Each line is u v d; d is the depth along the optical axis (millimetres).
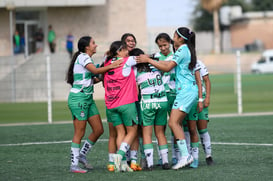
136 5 75625
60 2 69688
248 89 62719
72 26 73375
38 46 70562
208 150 18453
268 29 146500
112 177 16297
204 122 18391
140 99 17953
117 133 17625
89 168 18234
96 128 18016
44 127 32719
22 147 24000
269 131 27375
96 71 17172
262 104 47594
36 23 72688
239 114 38125
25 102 53125
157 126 17859
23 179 16281
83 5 71125
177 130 17297
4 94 53281
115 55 17609
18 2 68312
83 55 17469
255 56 103312
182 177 15992
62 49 71812
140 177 16156
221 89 63344
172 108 17469
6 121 38688
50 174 17094
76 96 17484
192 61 17359
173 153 18797
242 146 22547
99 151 22359
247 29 148500
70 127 32312
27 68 54344
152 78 17375
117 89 17203
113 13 75000
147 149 17453
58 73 54188
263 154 20312
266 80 71188
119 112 17312
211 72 75125
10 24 67062
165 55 18328
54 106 48594
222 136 25938
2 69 54969
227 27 156250
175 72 17781
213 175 16203
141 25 76000
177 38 17594
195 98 17422
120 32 75375
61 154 21750
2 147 24125
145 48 62625
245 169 17156
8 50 71250
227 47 150875
